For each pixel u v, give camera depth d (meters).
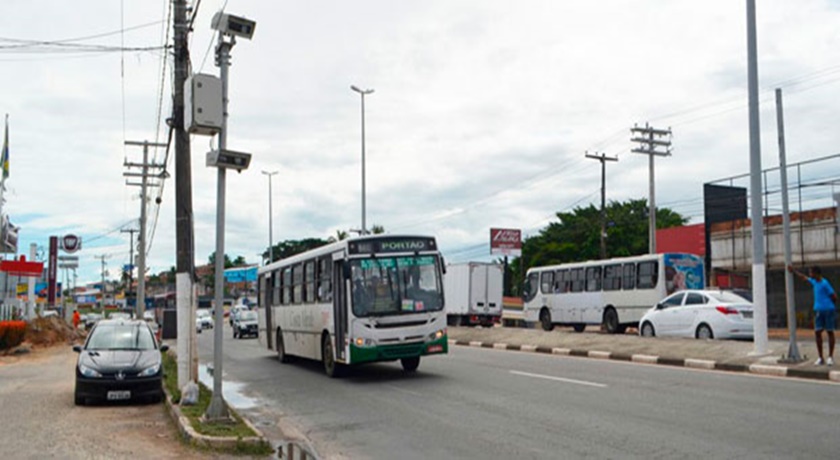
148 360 14.32
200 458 8.90
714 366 16.69
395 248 16.48
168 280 114.19
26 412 13.12
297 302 20.77
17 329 32.12
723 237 36.88
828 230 31.22
